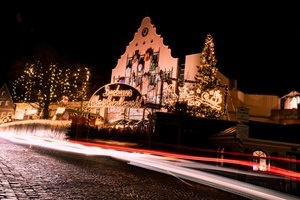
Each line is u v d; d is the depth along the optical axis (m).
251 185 11.89
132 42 43.81
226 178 13.15
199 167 16.95
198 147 26.19
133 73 42.06
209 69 32.59
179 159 20.91
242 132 14.29
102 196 6.73
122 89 28.28
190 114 30.97
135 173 11.58
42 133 35.59
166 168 14.48
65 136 30.08
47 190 6.72
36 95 42.94
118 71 44.75
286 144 21.98
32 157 12.73
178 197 7.72
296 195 10.49
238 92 35.31
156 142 25.45
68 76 43.00
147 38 41.69
